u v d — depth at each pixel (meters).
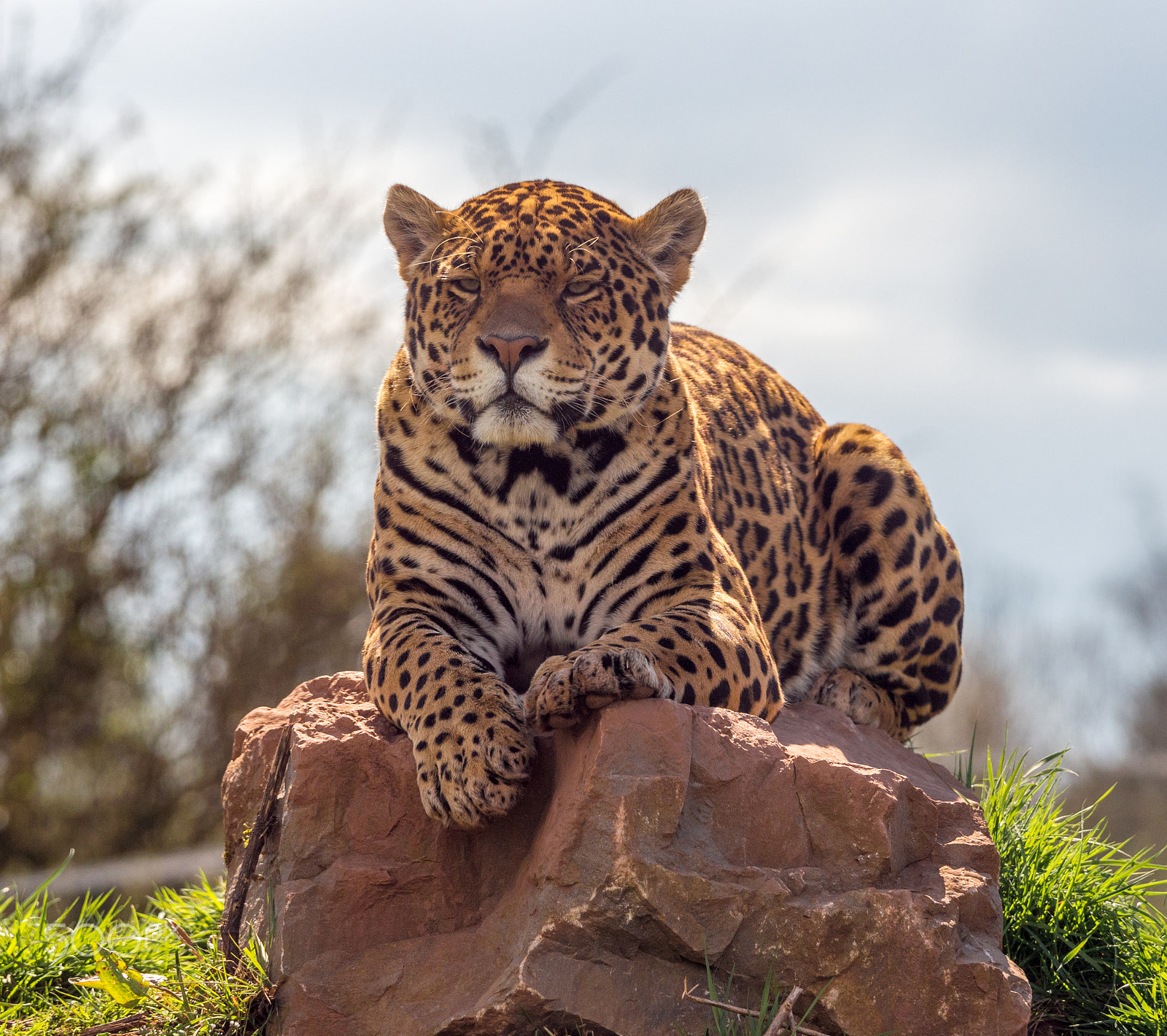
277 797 10.88
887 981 9.10
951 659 14.84
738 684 10.62
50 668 35.09
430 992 9.50
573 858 9.02
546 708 9.48
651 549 11.72
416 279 12.34
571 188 12.96
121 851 35.09
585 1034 8.94
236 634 35.97
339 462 36.91
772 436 14.91
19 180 35.41
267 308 36.78
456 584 11.85
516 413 11.19
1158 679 63.75
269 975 9.89
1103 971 11.41
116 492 35.53
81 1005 11.13
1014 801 12.76
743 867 9.21
